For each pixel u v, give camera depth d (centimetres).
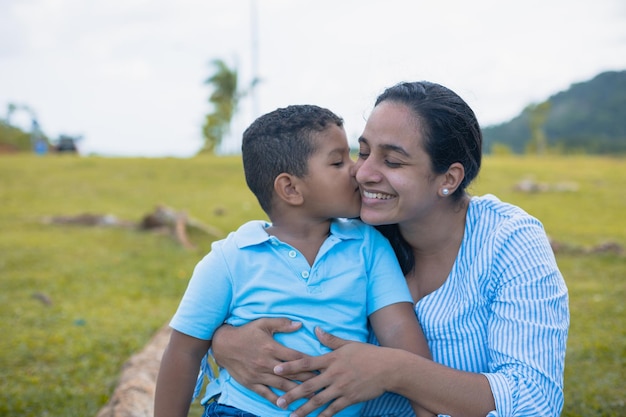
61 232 1316
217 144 4384
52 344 660
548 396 210
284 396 215
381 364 211
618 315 744
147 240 1248
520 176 2120
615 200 1697
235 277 233
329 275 233
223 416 227
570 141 5762
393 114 221
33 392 523
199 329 233
